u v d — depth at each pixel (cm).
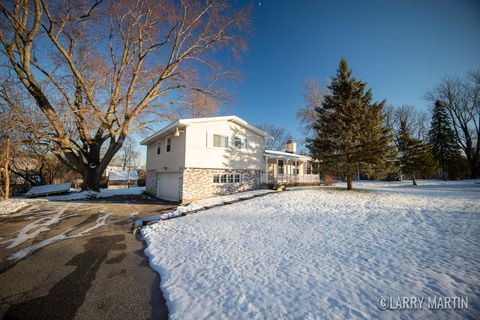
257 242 570
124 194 1969
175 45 1752
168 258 492
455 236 549
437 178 3678
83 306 320
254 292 337
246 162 1769
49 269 446
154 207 1203
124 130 1788
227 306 306
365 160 1475
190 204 1220
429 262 419
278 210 970
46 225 807
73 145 1686
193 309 303
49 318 293
